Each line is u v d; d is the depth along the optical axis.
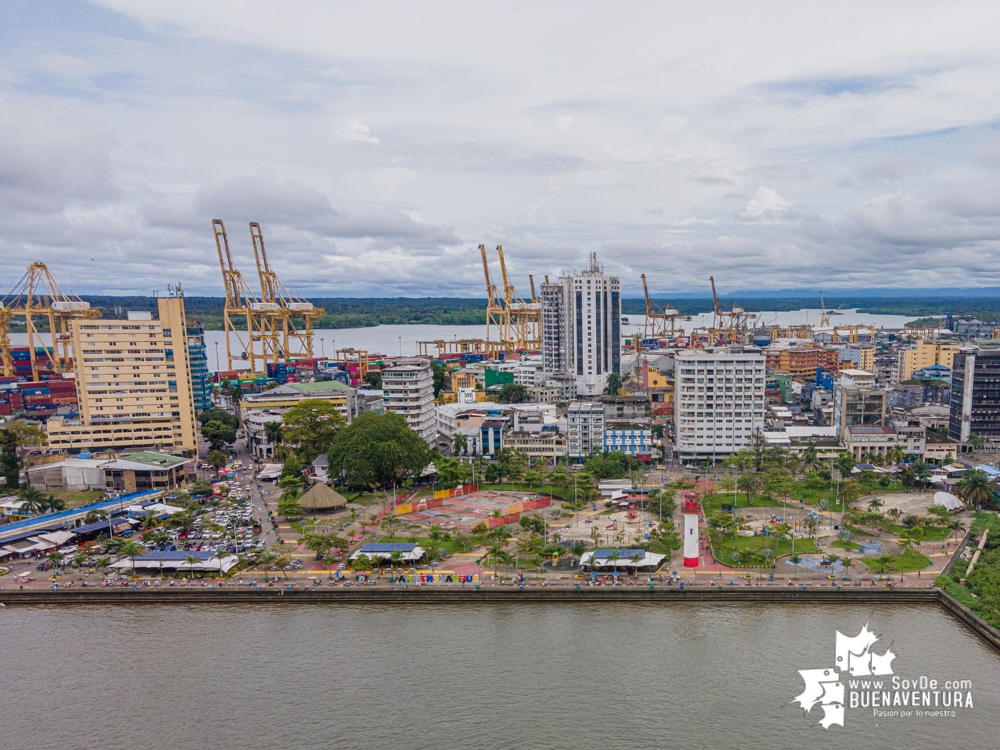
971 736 123.12
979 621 159.12
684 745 121.38
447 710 132.62
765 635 161.00
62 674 149.75
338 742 123.50
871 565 192.62
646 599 181.00
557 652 154.50
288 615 177.62
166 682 145.38
